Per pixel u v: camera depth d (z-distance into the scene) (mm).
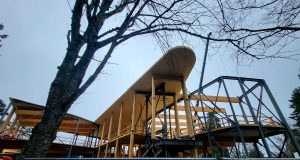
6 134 19078
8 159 13289
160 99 21516
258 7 3299
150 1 4203
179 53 15273
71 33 3002
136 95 21125
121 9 3820
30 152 2006
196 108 20641
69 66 2684
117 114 27328
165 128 16094
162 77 17844
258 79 16469
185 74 18156
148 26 3682
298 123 33125
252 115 15344
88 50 2967
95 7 3307
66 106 2402
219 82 15711
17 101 17734
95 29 3170
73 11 3148
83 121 24531
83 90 2594
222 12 3602
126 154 28016
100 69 2887
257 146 16828
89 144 27531
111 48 3162
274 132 14758
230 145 19344
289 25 3109
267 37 3277
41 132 2154
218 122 15688
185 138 14445
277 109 14766
